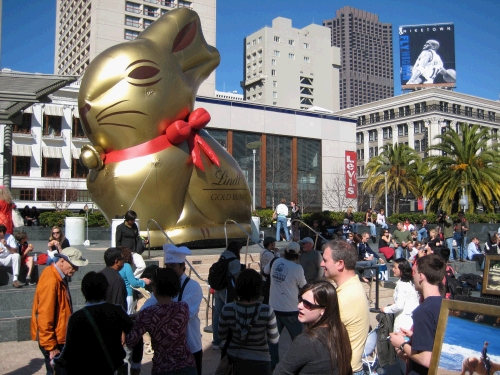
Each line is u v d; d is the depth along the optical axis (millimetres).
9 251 9062
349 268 4027
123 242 9047
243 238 13969
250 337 4277
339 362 3115
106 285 4254
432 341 3504
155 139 12055
